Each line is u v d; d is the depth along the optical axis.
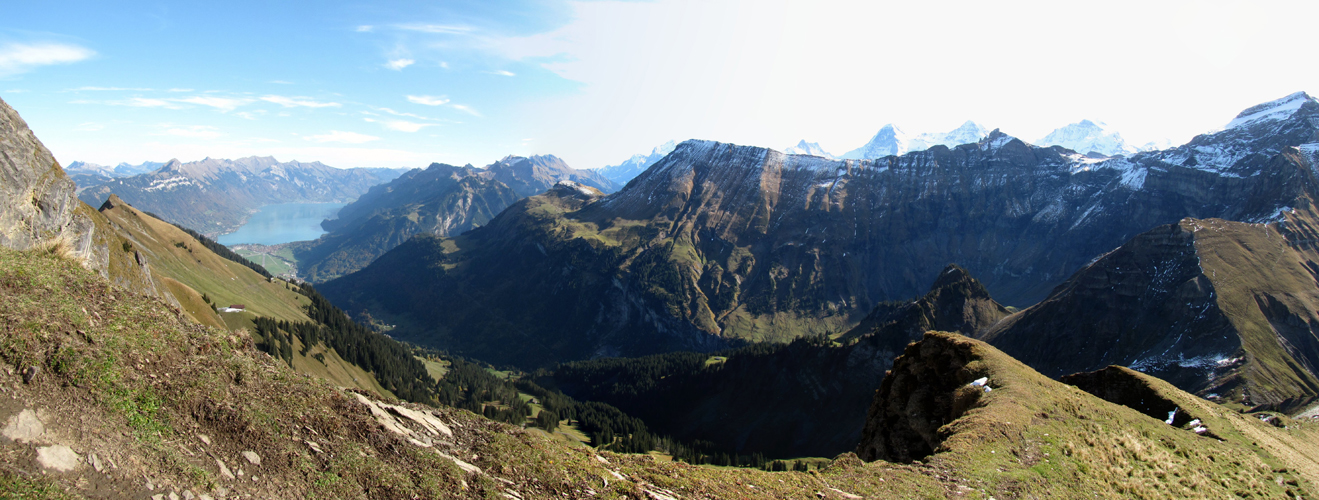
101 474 14.02
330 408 20.16
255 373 20.20
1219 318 154.25
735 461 145.88
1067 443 35.66
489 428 23.73
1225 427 48.41
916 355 55.31
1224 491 35.75
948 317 192.00
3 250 20.33
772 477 26.77
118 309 19.84
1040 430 36.84
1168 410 51.28
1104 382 57.53
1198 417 48.81
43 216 40.78
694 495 22.70
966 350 51.16
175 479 14.73
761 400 184.75
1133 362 161.50
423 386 187.88
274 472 16.42
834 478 28.12
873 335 176.12
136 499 13.80
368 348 181.62
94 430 15.01
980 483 28.67
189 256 179.25
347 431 19.31
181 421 16.69
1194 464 38.78
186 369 18.58
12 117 40.31
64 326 17.41
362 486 17.16
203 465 15.61
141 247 157.00
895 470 29.92
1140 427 42.88
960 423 38.38
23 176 39.47
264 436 17.42
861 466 31.48
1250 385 133.00
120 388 16.50
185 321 21.88
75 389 15.84
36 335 16.42
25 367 15.51
